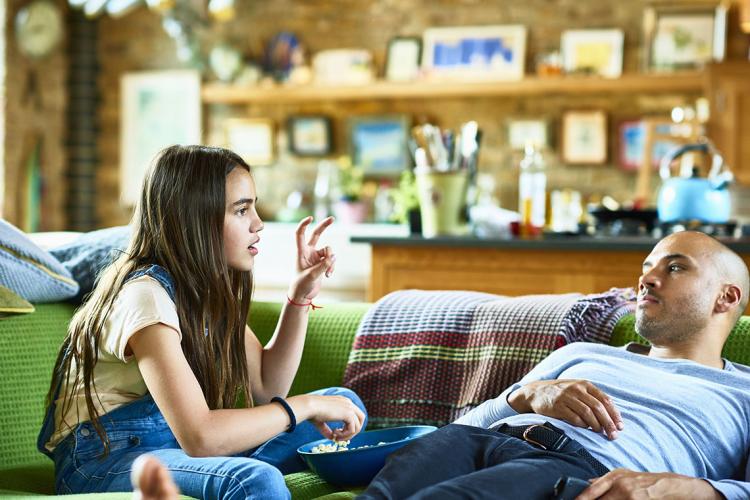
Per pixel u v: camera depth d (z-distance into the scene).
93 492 1.87
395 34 6.98
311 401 1.89
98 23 7.46
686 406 1.89
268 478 1.72
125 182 7.42
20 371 2.28
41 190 7.14
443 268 3.34
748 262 3.02
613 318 2.24
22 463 2.25
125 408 1.93
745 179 6.04
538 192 3.47
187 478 1.76
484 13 6.82
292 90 7.00
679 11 6.46
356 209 6.87
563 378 2.04
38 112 7.12
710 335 2.02
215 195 1.93
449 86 6.71
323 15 7.11
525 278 3.24
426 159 3.50
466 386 2.28
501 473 1.65
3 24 6.78
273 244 5.72
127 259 1.94
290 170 7.23
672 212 3.36
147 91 7.38
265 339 2.54
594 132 6.64
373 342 2.41
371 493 1.64
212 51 7.29
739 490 1.69
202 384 1.92
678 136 5.96
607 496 1.66
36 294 2.34
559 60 6.62
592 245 3.13
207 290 1.92
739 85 6.07
